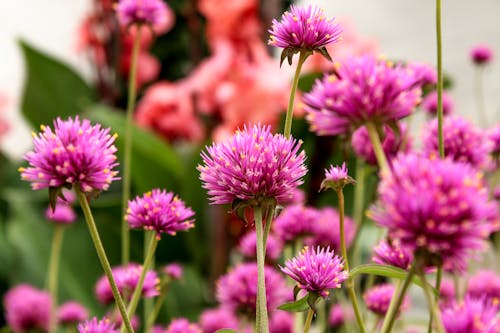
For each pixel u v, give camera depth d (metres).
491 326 0.26
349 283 0.30
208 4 1.14
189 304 0.92
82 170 0.28
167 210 0.32
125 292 0.35
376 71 0.27
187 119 1.22
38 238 0.93
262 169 0.28
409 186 0.24
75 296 0.88
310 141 0.94
